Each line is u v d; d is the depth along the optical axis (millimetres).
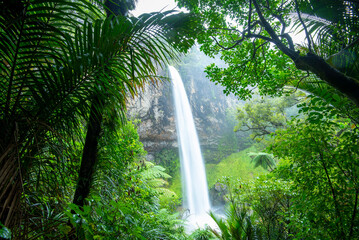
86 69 1302
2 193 943
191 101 23391
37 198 1323
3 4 982
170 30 1591
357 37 2121
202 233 4984
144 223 2711
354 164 2039
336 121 2756
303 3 2564
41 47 1166
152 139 19688
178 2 2982
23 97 1248
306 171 2424
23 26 1073
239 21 3373
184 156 20719
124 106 1819
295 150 2496
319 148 2287
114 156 2336
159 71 18500
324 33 2531
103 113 1946
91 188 1979
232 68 3762
